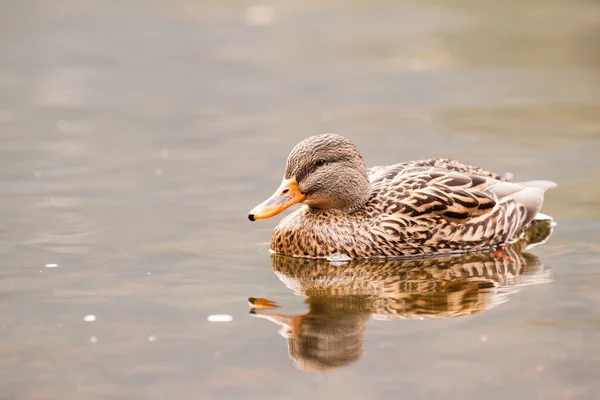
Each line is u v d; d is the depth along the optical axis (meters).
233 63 33.03
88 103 26.72
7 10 45.41
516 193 14.28
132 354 9.66
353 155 13.46
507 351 9.63
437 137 21.67
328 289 11.75
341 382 8.98
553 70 30.36
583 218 14.83
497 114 24.20
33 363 9.45
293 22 42.59
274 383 8.98
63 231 14.28
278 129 23.06
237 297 11.41
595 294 11.30
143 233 14.23
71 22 42.12
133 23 42.09
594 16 41.56
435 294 11.49
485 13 43.97
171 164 19.28
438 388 8.82
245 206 15.89
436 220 13.36
